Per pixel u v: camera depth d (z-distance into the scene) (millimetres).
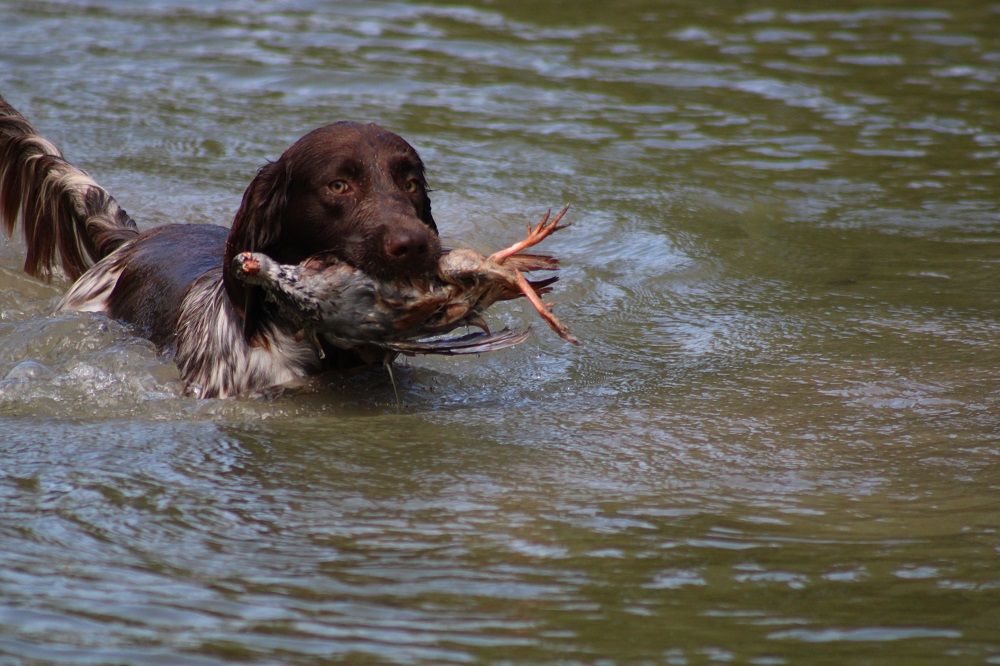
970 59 26812
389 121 21328
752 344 13156
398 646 6777
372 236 10711
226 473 9547
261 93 22688
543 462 9836
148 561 7926
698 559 7926
